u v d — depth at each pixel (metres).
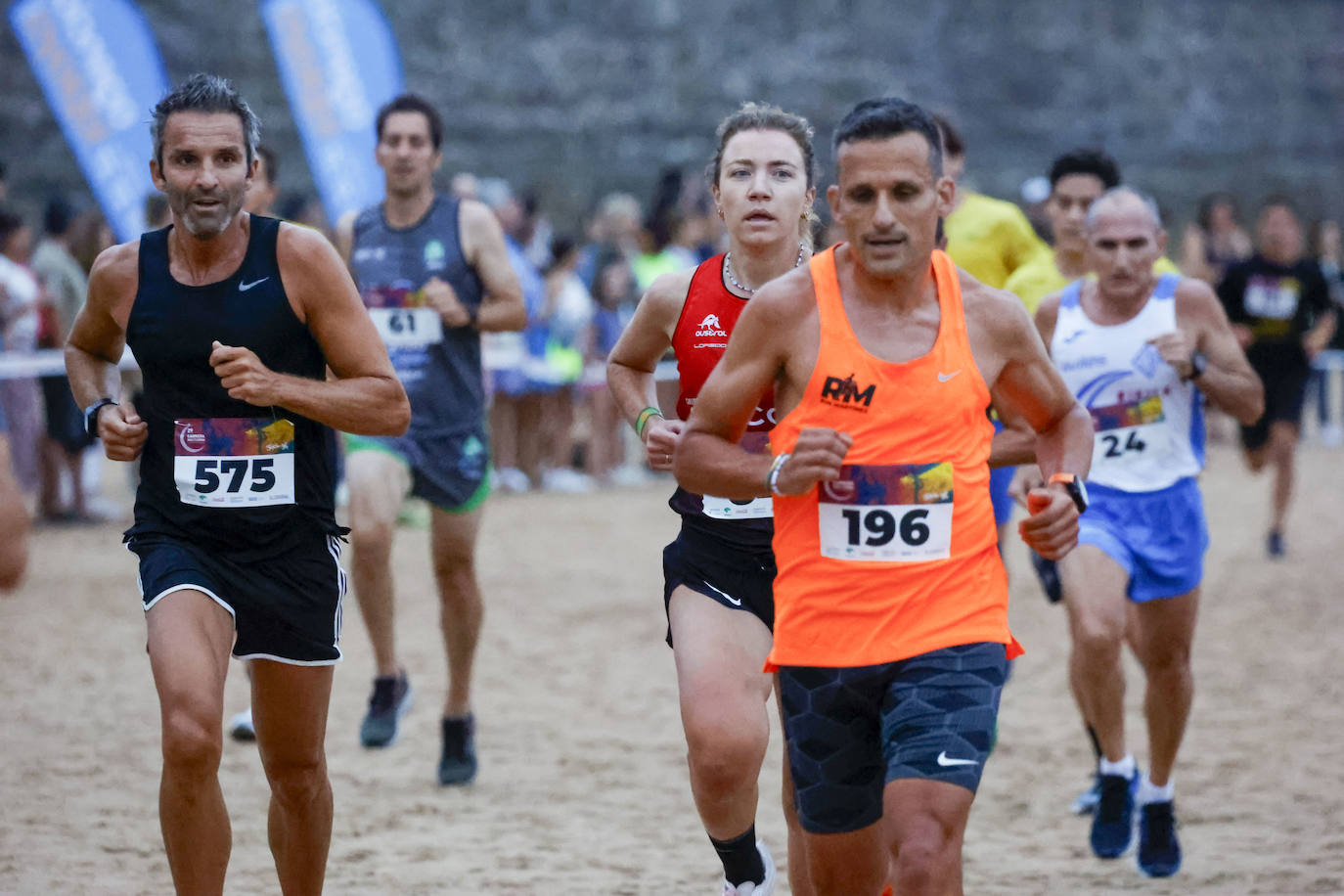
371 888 15.15
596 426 48.81
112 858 16.08
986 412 10.61
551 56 93.19
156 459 12.09
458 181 43.09
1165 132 107.12
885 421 10.26
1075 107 105.69
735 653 12.25
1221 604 31.28
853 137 10.13
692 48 96.12
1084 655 15.65
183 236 11.82
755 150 12.98
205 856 11.23
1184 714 15.70
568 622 29.80
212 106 11.52
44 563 34.66
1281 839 16.77
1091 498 16.27
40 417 41.19
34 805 18.02
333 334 12.02
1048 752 20.77
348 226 20.17
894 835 9.76
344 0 40.53
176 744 10.90
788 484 10.06
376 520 19.19
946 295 10.44
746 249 13.05
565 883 15.35
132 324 11.87
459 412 19.11
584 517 42.59
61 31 39.25
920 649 10.23
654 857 16.25
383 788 18.84
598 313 48.62
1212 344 16.34
